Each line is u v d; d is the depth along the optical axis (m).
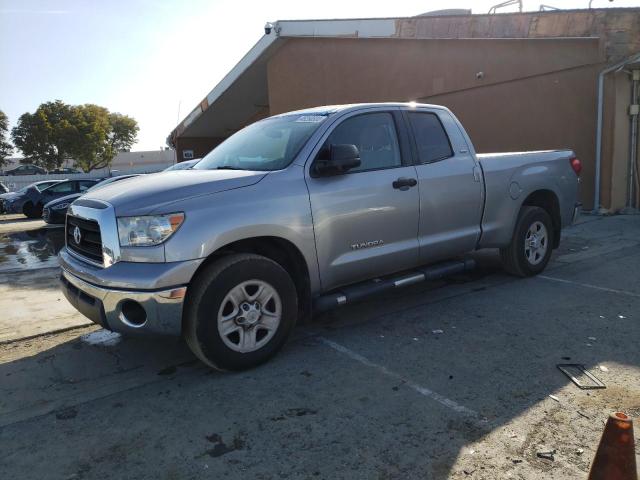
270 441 3.00
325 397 3.50
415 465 2.74
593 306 5.20
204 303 3.63
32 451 3.00
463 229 5.38
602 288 5.81
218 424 3.21
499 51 11.80
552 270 6.69
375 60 14.38
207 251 3.61
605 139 10.36
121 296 3.57
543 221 6.29
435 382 3.67
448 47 12.76
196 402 3.49
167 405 3.47
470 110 12.66
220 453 2.91
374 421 3.18
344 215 4.33
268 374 3.87
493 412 3.24
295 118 4.88
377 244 4.62
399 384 3.65
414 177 4.85
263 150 4.59
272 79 16.98
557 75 10.98
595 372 3.75
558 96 11.02
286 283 4.01
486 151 12.50
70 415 3.40
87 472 2.79
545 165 6.29
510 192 5.83
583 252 7.61
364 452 2.87
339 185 4.32
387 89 14.23
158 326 3.54
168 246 3.52
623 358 3.98
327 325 4.92
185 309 3.69
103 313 3.71
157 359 4.26
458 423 3.13
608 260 7.08
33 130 56.19
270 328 3.99
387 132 4.84
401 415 3.24
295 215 4.03
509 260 6.18
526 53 11.35
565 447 2.86
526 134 11.69
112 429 3.20
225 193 3.79
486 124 12.39
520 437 2.97
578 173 6.82
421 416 3.22
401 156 4.86
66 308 5.95
